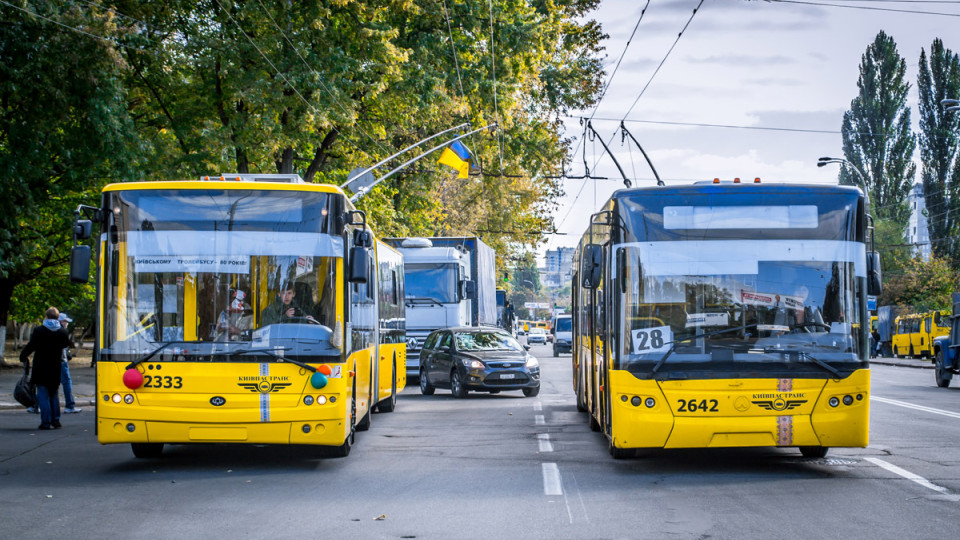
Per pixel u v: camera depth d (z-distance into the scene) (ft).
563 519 26.27
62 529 25.21
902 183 210.38
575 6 134.00
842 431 33.24
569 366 134.41
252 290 35.37
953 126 199.11
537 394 75.92
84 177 82.74
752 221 34.22
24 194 78.23
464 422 53.83
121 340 34.94
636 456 39.17
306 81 88.63
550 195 179.32
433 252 90.27
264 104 87.15
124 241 35.60
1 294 109.09
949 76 198.90
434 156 129.29
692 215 34.37
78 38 72.79
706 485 31.91
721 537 23.88
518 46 112.57
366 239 36.86
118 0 84.33
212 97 92.27
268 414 34.63
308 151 109.19
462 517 26.66
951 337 87.86
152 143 86.69
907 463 36.78
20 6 69.51
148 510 27.94
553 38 125.08
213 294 35.27
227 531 24.91
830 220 34.37
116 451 42.32
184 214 35.81
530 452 40.63
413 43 105.40
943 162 199.82
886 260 203.31
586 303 51.78
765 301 33.76
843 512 27.04
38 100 74.08
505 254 193.16
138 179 80.38
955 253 199.72
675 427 33.19
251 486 32.40
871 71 212.43
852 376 33.45
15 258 79.82
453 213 176.45
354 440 45.62
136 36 81.30
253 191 36.17
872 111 211.41
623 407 33.83
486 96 111.96
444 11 103.30
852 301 33.94
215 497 30.22
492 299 114.42
